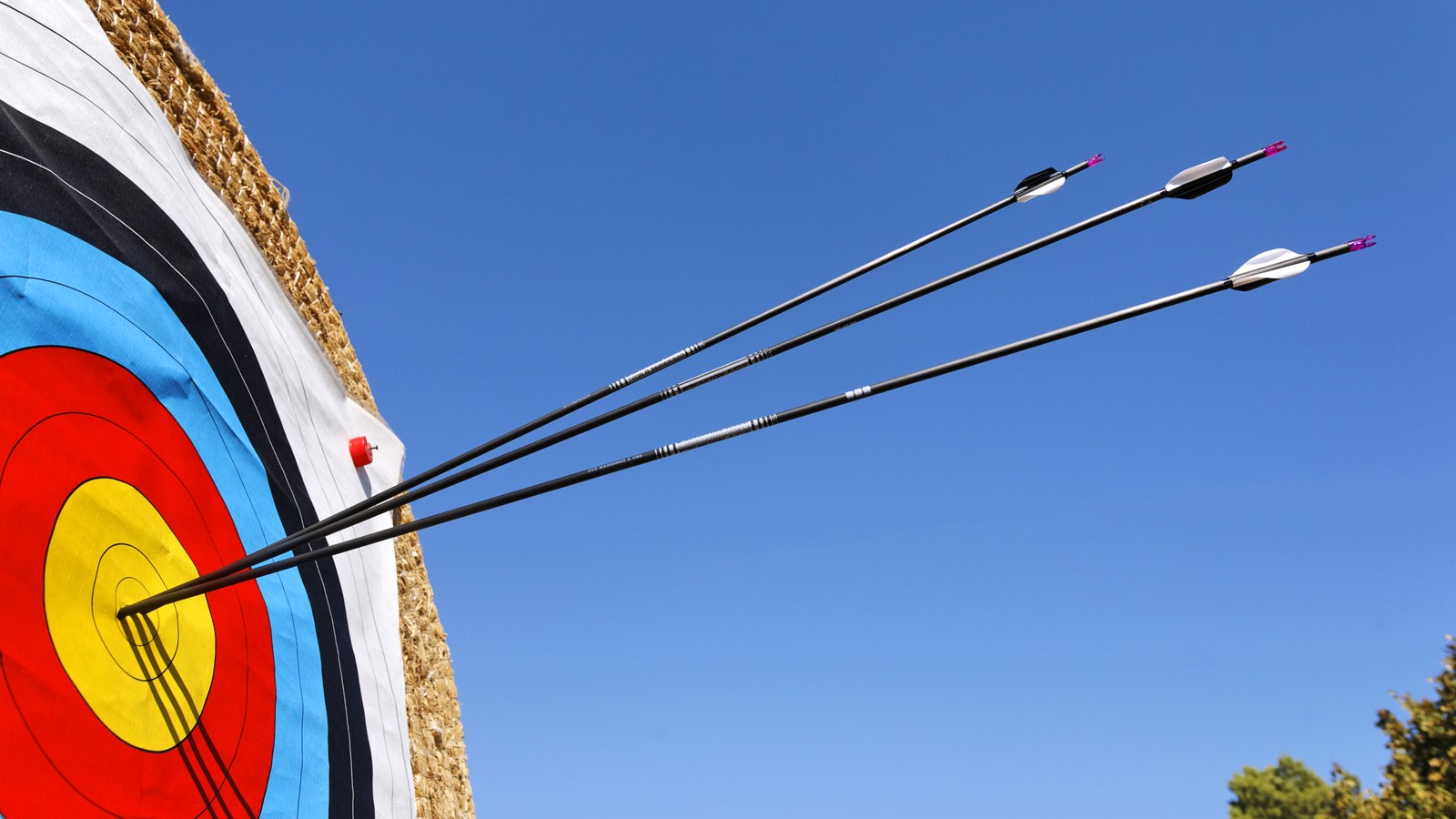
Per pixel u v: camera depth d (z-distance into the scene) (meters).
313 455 1.11
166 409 0.86
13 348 0.70
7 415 0.69
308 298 1.21
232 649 0.88
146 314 0.85
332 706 1.02
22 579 0.67
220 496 0.91
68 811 0.67
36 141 0.76
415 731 1.25
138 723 0.74
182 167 0.95
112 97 0.85
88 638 0.72
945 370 0.56
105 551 0.75
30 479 0.69
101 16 0.86
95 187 0.82
